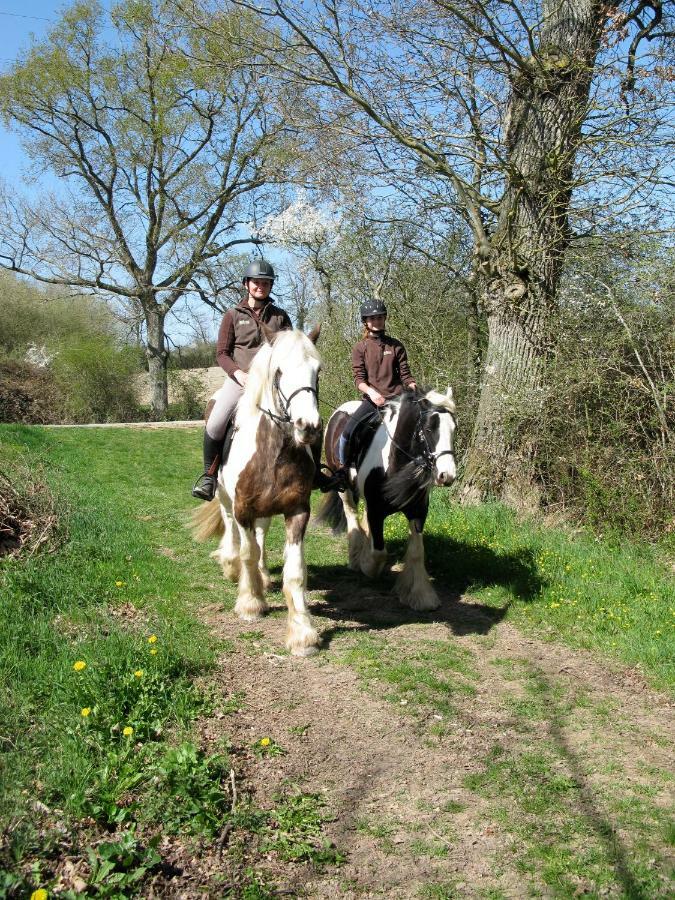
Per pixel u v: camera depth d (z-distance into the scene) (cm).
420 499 618
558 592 649
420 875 299
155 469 1370
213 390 3338
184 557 775
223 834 308
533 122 891
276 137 1284
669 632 546
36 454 1308
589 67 844
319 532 926
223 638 541
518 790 357
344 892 288
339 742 399
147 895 271
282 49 935
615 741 407
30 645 460
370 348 654
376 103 943
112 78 2697
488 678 492
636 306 816
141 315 3044
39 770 329
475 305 1201
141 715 389
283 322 593
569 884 292
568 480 852
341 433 676
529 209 900
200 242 2931
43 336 3528
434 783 363
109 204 2953
